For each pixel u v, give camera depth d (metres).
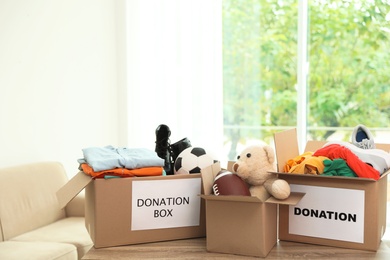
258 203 1.59
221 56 4.12
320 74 4.05
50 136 3.57
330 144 1.83
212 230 1.66
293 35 4.08
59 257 2.58
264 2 4.15
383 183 1.74
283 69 4.13
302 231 1.74
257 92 4.23
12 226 2.92
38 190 3.19
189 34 4.12
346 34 3.95
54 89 3.61
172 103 4.22
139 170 1.75
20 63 3.31
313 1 4.02
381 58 3.87
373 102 3.92
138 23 4.23
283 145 1.83
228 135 4.34
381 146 1.98
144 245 1.74
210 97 4.12
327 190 1.68
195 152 2.02
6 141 3.21
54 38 3.60
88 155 1.79
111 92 4.24
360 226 1.64
